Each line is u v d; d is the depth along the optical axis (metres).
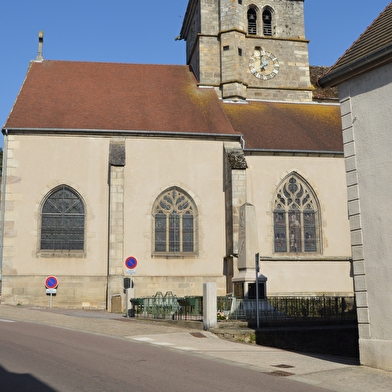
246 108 35.62
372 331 13.20
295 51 38.84
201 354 14.44
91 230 29.17
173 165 30.48
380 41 14.05
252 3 38.88
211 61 37.25
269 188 30.89
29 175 29.19
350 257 30.56
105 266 28.91
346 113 14.63
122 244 28.33
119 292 27.81
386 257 13.08
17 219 28.72
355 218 13.98
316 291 29.94
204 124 31.98
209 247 30.02
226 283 29.62
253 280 22.23
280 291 29.55
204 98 35.41
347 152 14.45
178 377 10.90
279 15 39.19
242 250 22.98
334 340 19.34
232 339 18.17
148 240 29.50
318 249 31.03
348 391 10.62
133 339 16.83
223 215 30.41
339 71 14.55
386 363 12.73
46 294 28.28
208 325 19.30
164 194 30.36
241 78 36.88
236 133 31.19
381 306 13.05
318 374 12.22
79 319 21.64
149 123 31.39
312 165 31.53
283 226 30.92
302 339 18.95
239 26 37.44
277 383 11.01
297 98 38.28
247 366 12.92
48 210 29.30
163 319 21.62
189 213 30.50
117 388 9.62
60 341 15.06
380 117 13.74
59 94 33.28
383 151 13.54
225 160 30.52
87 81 35.22
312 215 31.36
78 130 29.64
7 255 28.30
